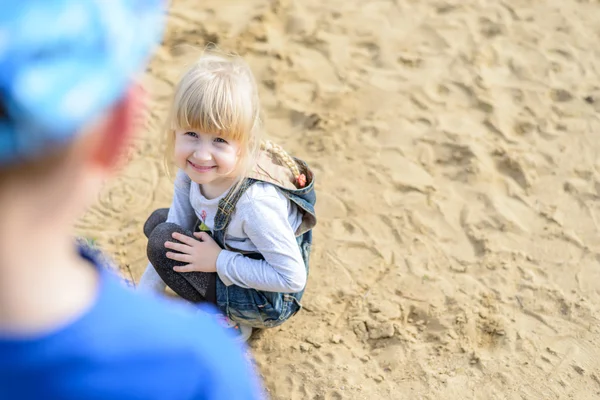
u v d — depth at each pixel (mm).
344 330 2713
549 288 2893
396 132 3707
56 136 559
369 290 2879
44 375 620
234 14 4578
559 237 3137
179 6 4641
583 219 3232
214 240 2348
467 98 3957
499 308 2803
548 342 2674
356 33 4445
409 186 3387
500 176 3459
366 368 2574
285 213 2209
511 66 4195
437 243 3107
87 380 637
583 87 4039
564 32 4473
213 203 2238
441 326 2723
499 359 2607
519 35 4445
